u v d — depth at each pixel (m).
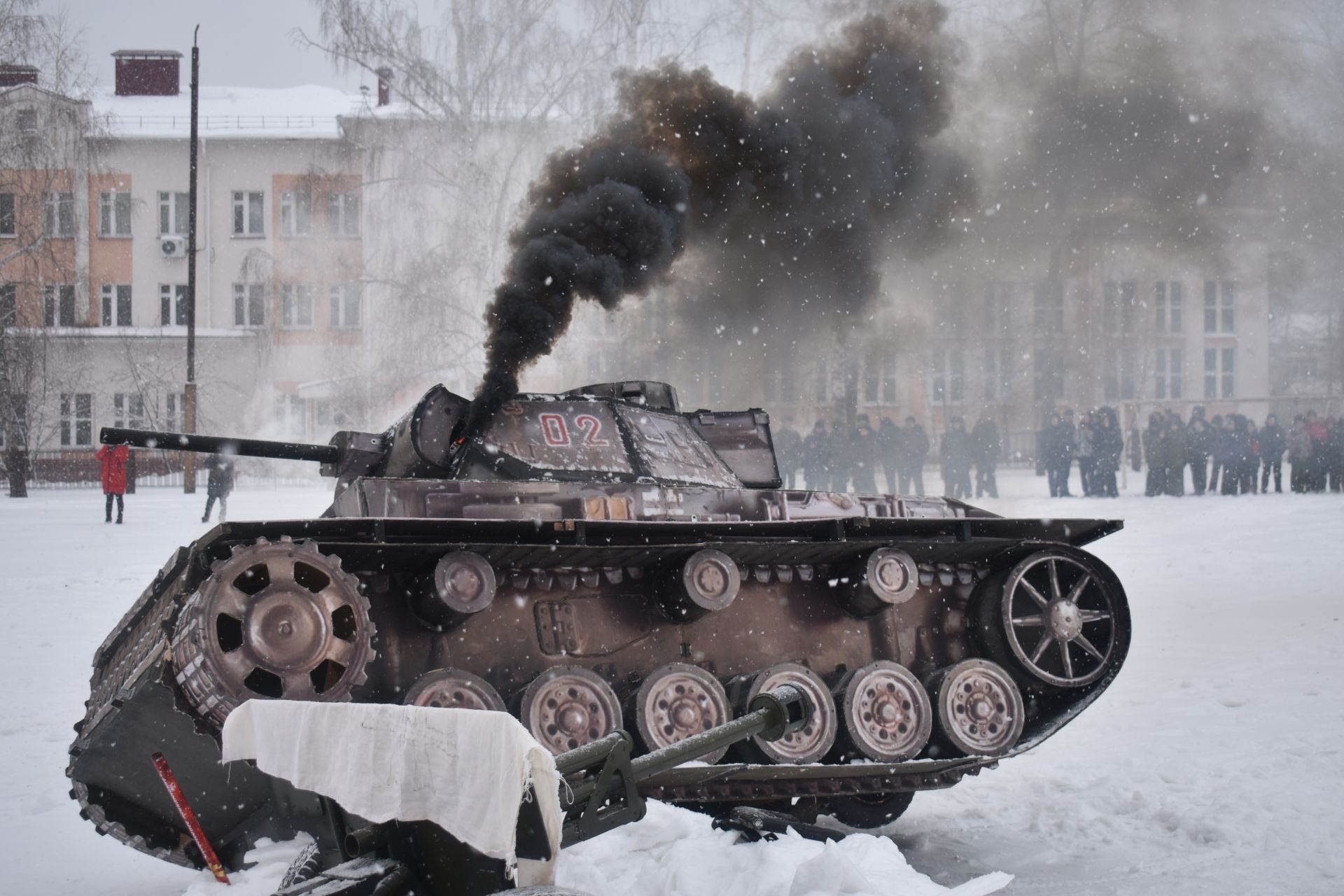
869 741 8.34
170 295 51.91
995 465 31.94
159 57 54.81
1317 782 8.38
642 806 4.82
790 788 7.97
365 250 49.28
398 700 7.51
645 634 8.30
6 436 38.66
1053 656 9.30
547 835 3.81
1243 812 7.86
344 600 6.61
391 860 4.27
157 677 6.58
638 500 8.35
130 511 31.50
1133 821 8.10
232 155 51.28
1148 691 11.88
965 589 9.25
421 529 7.17
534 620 8.00
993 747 8.62
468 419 9.24
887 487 33.28
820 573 8.89
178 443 10.07
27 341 38.72
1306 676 11.91
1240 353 47.91
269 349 46.25
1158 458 32.66
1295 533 23.52
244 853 7.51
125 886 7.21
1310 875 6.78
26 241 39.00
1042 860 7.50
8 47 37.41
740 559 8.45
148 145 51.44
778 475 10.73
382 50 34.12
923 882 5.53
